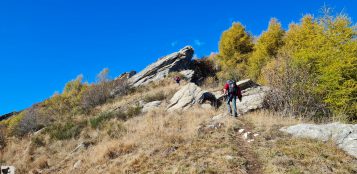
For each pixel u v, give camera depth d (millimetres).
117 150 11633
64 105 29453
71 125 19031
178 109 17797
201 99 18547
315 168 8195
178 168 8805
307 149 9406
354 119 16203
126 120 18438
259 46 33625
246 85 19953
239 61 38469
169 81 30594
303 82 15812
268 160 8805
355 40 17953
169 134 11969
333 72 16750
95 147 13508
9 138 20266
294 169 8070
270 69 17219
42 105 32438
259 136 10945
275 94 15625
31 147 16672
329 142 9992
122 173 9359
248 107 15844
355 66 17047
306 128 10883
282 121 12867
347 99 15930
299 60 17531
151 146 11242
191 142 10945
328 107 15727
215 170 8398
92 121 18719
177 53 37031
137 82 32719
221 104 18312
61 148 15984
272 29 33406
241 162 8773
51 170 12719
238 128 12141
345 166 8430
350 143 9703
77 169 11367
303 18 29000
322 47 18484
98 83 30484
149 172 9016
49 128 19906
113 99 27141
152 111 18188
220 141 10766
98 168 10570
